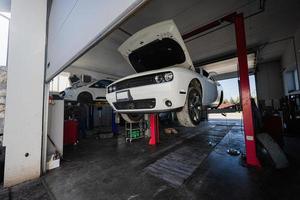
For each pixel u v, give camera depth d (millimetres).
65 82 8078
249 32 4145
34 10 2244
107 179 1969
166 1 2705
